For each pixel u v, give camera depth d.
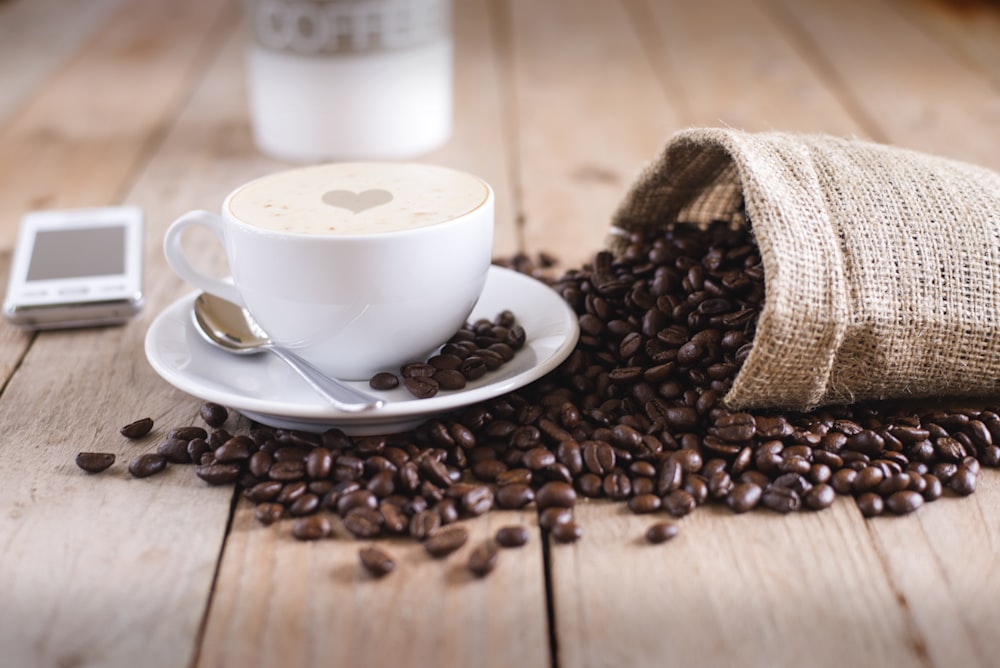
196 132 0.99
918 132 0.93
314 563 0.47
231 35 1.36
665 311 0.55
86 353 0.62
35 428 0.55
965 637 0.44
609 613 0.45
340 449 0.50
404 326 0.52
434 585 0.46
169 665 0.43
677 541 0.48
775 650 0.43
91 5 1.52
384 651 0.43
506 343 0.55
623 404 0.53
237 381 0.53
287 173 0.55
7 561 0.47
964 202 0.54
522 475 0.50
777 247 0.50
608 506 0.49
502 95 1.09
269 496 0.49
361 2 0.84
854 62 1.17
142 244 0.68
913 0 1.43
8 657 0.43
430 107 0.91
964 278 0.53
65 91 1.12
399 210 0.52
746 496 0.49
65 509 0.49
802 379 0.51
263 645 0.43
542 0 1.49
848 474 0.50
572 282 0.60
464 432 0.51
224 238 0.53
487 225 0.52
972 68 1.14
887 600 0.45
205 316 0.57
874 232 0.53
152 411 0.56
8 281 0.71
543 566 0.47
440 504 0.48
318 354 0.53
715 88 1.09
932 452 0.51
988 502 0.50
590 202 0.82
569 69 1.18
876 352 0.52
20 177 0.87
